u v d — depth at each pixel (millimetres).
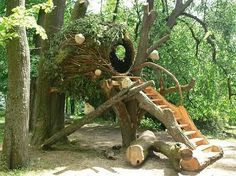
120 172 8188
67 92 11117
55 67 10492
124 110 10352
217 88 18766
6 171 7879
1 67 16359
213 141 14266
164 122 9445
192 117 18562
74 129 10234
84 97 11094
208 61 19016
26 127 8227
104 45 10047
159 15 17422
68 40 10141
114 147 10953
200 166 8242
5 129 8141
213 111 18797
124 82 9609
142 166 8727
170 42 17344
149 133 9828
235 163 9547
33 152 10039
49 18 11461
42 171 8039
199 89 18438
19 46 7969
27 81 8172
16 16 6312
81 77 10477
